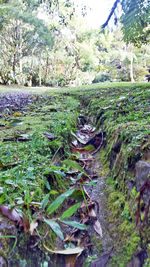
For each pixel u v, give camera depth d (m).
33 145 1.68
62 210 1.31
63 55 21.86
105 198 1.43
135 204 1.13
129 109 2.50
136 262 0.95
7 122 2.57
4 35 14.80
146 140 1.36
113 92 4.74
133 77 21.00
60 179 1.56
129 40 5.95
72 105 3.97
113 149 1.75
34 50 18.27
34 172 1.34
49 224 1.01
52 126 2.37
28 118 2.85
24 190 1.13
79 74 23.45
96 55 23.11
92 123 3.01
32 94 7.14
